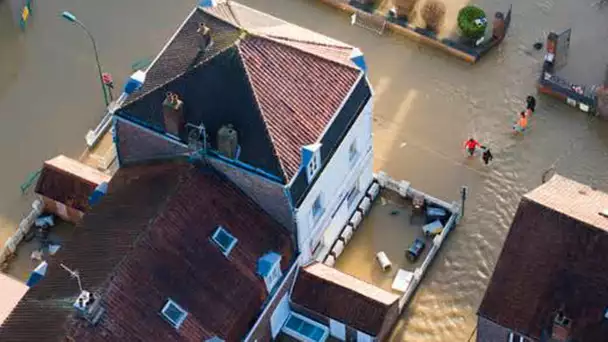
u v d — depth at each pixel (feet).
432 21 241.96
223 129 175.22
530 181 215.72
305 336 189.88
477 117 228.43
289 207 179.01
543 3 250.16
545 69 230.48
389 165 220.64
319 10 254.27
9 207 220.23
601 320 161.48
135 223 174.09
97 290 163.84
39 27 256.73
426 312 196.34
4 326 169.99
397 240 206.49
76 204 207.51
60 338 159.02
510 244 169.58
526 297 167.32
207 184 179.83
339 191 196.34
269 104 179.22
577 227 164.35
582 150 219.82
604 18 244.83
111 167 226.17
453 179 216.95
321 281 187.52
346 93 187.32
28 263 208.74
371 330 182.09
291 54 185.47
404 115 229.86
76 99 240.32
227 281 175.01
